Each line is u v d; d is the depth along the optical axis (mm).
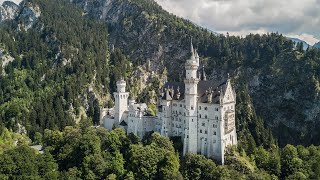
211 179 166000
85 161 183375
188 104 191750
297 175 174125
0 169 173750
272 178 176875
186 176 171125
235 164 179500
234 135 199000
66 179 173250
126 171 179750
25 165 176625
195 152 192500
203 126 190875
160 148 184250
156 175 173000
